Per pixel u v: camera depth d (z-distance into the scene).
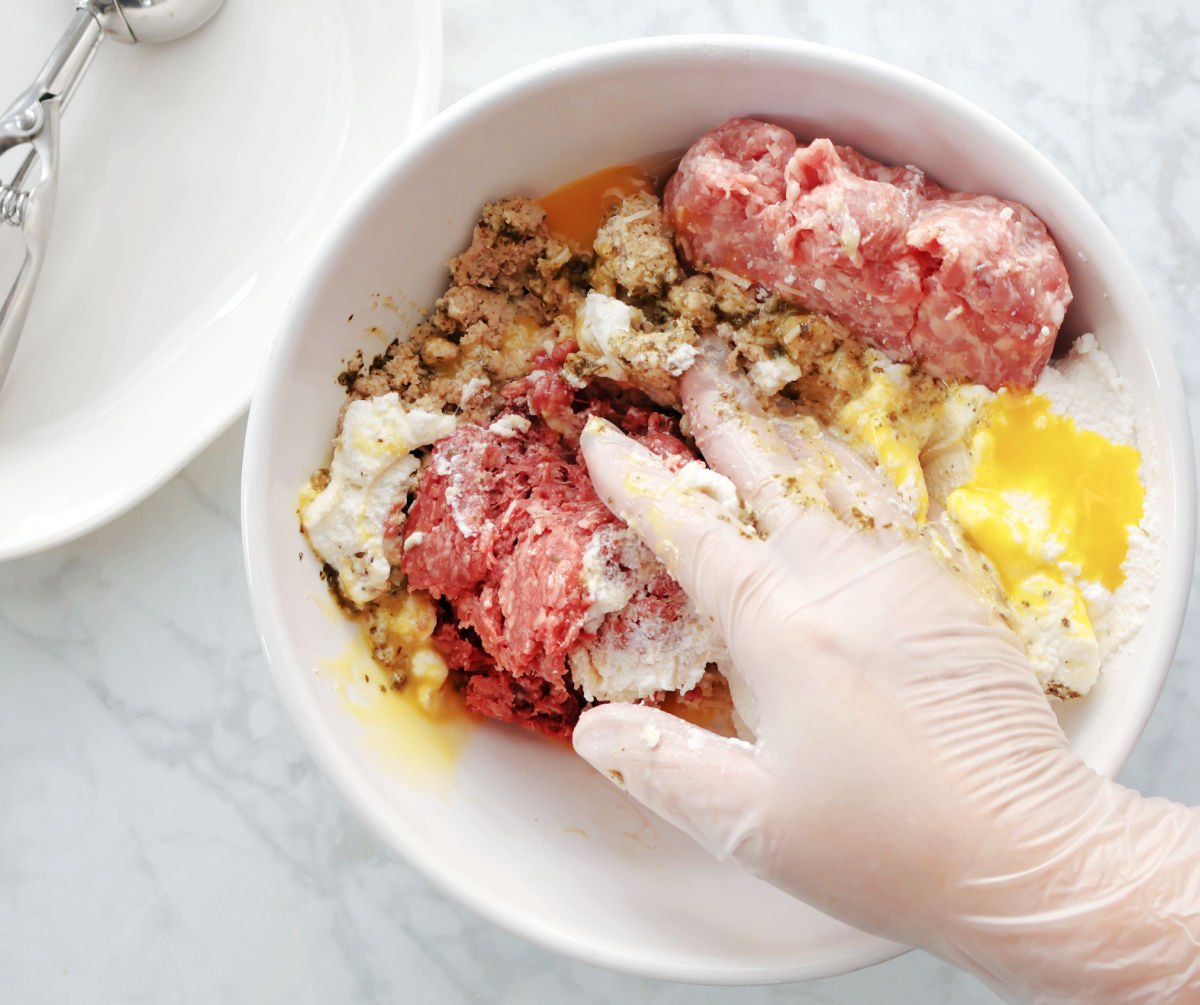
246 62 0.58
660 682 0.49
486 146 0.48
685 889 0.50
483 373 0.51
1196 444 0.56
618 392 0.52
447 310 0.51
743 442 0.48
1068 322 0.48
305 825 0.58
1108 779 0.46
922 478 0.48
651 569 0.49
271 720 0.58
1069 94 0.57
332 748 0.48
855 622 0.46
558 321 0.51
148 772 0.58
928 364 0.48
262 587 0.48
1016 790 0.45
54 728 0.59
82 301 0.58
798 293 0.48
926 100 0.46
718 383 0.49
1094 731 0.47
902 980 0.57
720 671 0.52
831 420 0.50
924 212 0.47
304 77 0.58
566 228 0.51
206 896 0.59
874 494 0.48
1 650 0.59
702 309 0.49
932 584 0.46
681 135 0.49
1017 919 0.44
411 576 0.51
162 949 0.59
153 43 0.58
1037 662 0.47
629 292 0.50
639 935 0.49
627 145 0.49
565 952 0.48
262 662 0.58
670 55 0.47
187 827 0.59
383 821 0.48
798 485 0.48
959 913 0.44
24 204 0.55
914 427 0.49
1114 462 0.47
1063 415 0.48
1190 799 0.56
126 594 0.58
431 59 0.56
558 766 0.53
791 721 0.45
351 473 0.50
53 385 0.58
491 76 0.57
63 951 0.59
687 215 0.48
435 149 0.47
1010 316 0.46
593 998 0.58
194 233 0.58
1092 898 0.44
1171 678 0.56
